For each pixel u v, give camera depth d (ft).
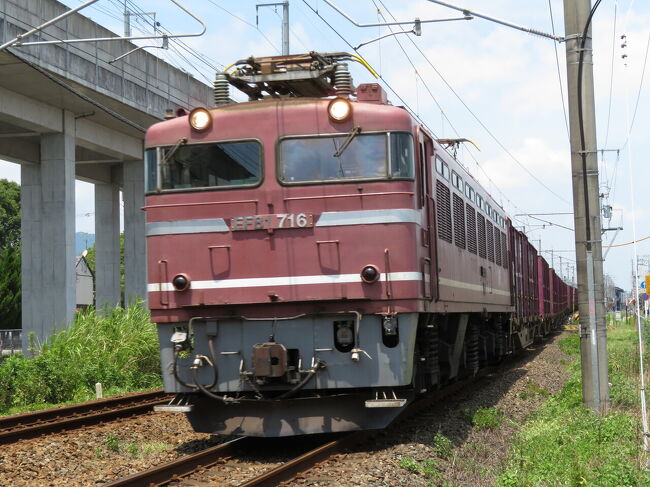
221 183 48.62
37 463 45.34
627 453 46.42
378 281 47.01
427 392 67.77
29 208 143.33
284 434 47.50
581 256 65.82
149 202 49.44
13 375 84.23
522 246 133.39
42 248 130.00
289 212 47.78
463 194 72.38
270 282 47.55
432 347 59.26
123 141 148.25
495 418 61.62
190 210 48.70
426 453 46.34
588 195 65.41
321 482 38.91
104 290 166.30
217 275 48.01
